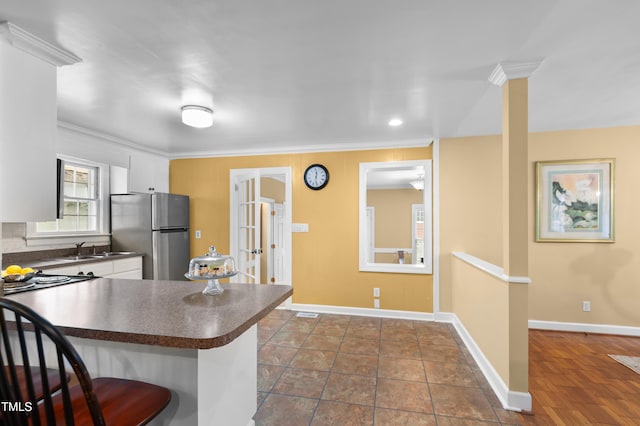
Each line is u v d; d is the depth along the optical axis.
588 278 3.43
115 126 3.30
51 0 1.39
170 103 2.65
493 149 3.68
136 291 1.85
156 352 1.36
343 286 4.12
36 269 2.76
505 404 2.10
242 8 1.46
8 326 1.39
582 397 2.22
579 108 2.81
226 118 3.05
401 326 3.64
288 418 1.99
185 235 4.48
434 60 1.96
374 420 1.97
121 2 1.41
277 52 1.86
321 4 1.44
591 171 3.41
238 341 1.69
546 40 1.74
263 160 4.41
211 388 1.43
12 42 1.62
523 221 2.10
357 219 4.10
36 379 1.31
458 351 2.96
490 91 2.41
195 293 1.80
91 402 0.91
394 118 3.05
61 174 3.10
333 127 3.36
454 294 3.69
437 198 3.79
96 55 1.88
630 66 2.03
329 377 2.48
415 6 1.46
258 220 4.24
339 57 1.92
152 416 1.10
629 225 3.34
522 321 2.08
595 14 1.51
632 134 3.33
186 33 1.67
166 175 4.69
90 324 1.25
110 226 4.03
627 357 2.84
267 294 1.77
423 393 2.26
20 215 1.66
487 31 1.65
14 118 1.64
